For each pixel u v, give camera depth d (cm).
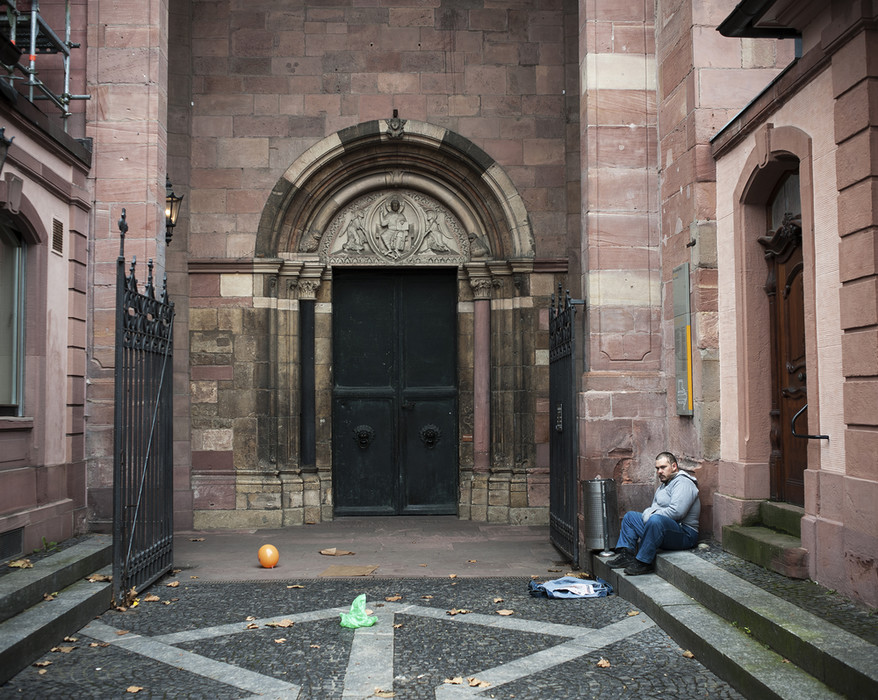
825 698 400
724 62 766
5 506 670
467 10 1152
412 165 1151
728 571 613
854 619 477
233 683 476
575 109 1139
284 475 1110
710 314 752
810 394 585
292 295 1130
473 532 1038
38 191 744
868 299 504
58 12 872
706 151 760
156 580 747
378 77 1140
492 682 474
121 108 870
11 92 651
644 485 820
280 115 1128
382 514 1168
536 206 1133
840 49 535
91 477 843
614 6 868
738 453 707
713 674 484
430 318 1184
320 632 579
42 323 750
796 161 645
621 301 845
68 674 492
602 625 592
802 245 629
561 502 880
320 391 1148
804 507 607
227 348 1107
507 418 1123
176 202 976
